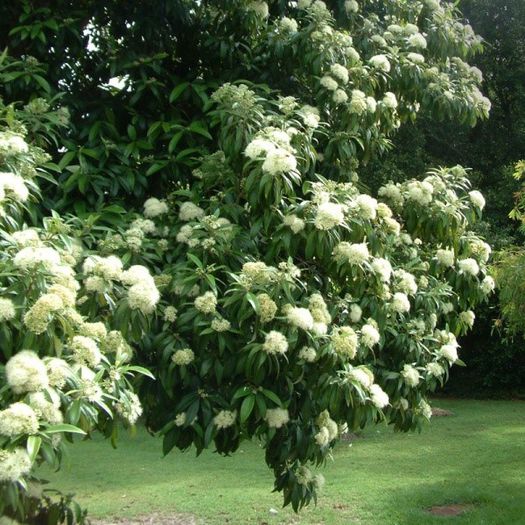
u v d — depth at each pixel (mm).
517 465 6891
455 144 13031
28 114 3209
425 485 6148
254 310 2670
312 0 4180
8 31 3836
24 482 1838
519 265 5734
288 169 2824
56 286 2152
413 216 3652
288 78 4039
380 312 3283
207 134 3533
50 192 3490
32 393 1883
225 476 6680
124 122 3852
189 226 3162
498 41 12812
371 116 3707
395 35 4355
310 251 2898
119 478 6609
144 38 3875
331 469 6836
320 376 2811
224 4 3795
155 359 3061
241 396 2770
